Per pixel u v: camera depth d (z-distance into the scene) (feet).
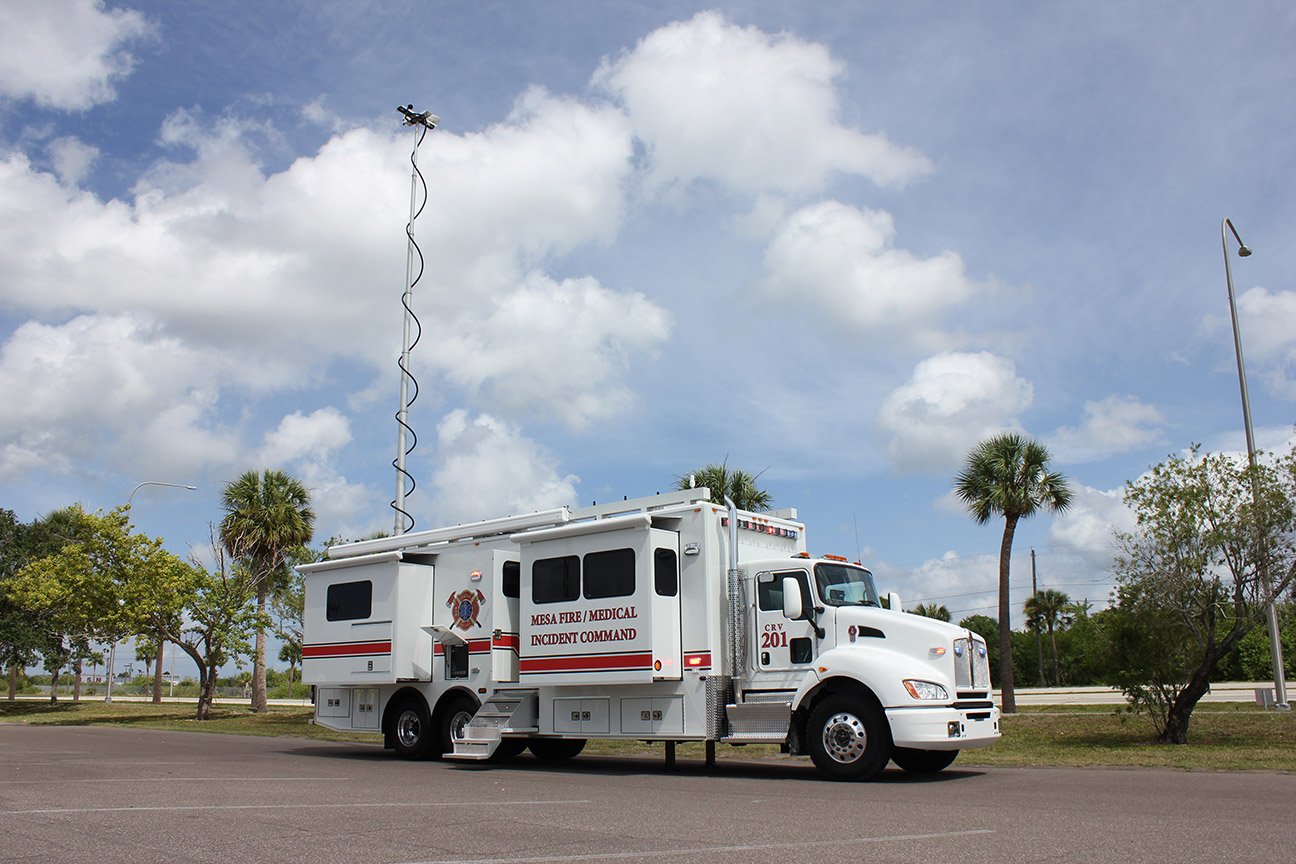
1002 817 28.27
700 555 45.14
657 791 36.22
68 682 324.19
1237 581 56.49
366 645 55.36
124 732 87.35
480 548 52.95
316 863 21.24
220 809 29.94
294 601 126.11
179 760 52.08
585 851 22.68
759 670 44.04
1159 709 59.88
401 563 54.49
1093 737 61.11
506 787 37.78
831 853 22.20
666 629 44.68
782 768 47.50
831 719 40.78
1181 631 57.21
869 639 41.81
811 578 43.45
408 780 40.88
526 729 49.52
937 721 38.83
